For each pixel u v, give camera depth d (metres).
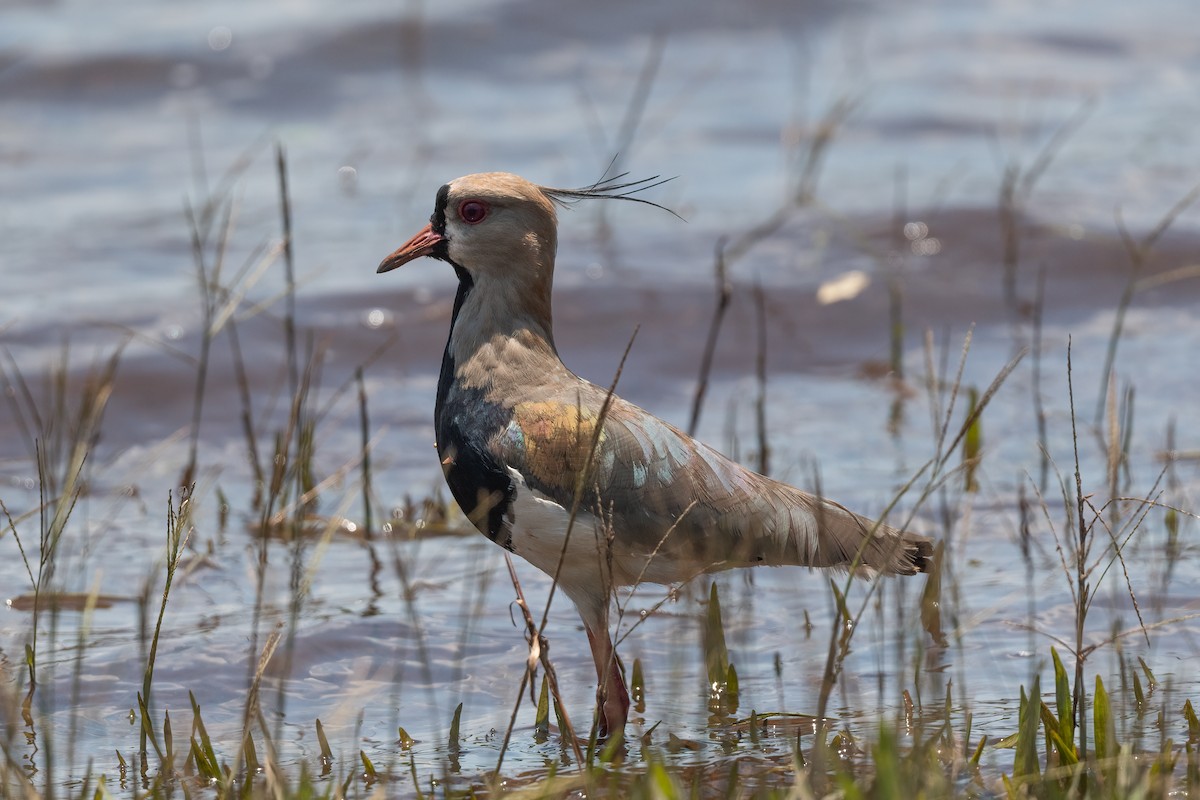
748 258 23.25
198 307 21.22
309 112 29.55
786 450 17.69
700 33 33.09
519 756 10.98
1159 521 15.02
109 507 16.27
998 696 11.60
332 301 21.45
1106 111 29.33
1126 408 18.44
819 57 32.16
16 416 18.31
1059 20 34.22
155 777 10.41
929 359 15.05
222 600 13.91
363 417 15.65
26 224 24.36
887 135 28.45
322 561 14.88
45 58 30.31
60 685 12.10
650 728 11.37
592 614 11.55
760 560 11.48
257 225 24.38
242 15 32.50
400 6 32.44
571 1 32.91
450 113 29.36
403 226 24.19
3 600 13.80
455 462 11.71
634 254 23.34
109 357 19.75
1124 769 9.07
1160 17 34.41
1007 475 16.62
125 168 26.95
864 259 23.08
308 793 9.58
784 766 10.49
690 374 20.36
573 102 29.97
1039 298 20.23
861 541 11.59
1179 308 21.67
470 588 14.27
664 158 27.36
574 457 11.18
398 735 11.34
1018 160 26.80
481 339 11.80
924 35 33.34
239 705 11.95
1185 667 11.89
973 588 13.74
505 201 11.74
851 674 12.16
